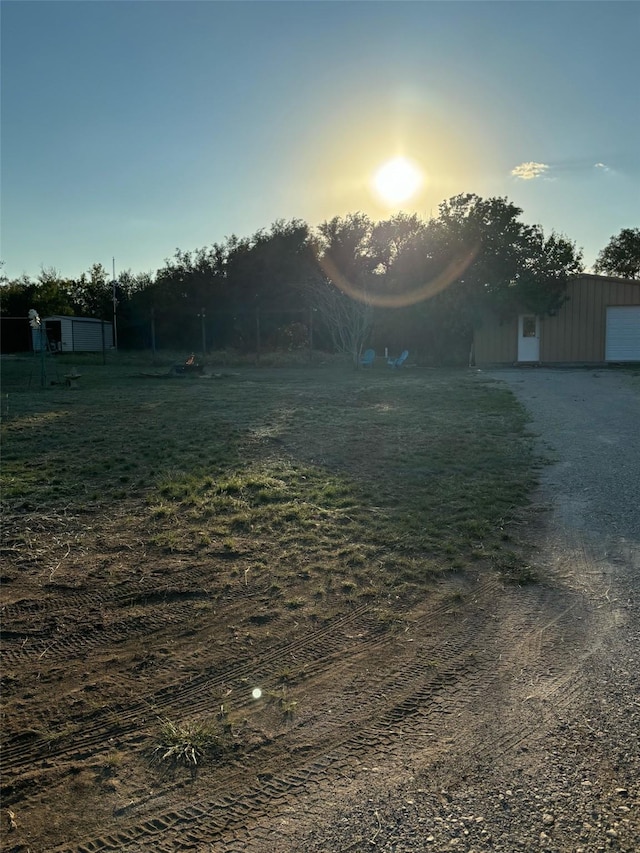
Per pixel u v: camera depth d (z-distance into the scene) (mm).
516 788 2500
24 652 3553
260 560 4754
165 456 8070
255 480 6758
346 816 2385
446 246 23297
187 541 5129
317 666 3412
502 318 23203
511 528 5434
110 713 3025
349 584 4344
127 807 2463
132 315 38688
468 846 2223
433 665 3414
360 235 30906
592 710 2984
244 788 2549
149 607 4051
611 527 5391
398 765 2660
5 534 5285
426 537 5188
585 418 10609
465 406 12336
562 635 3688
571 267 22703
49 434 9617
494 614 3959
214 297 32531
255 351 29188
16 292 44719
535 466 7496
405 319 24344
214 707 3068
